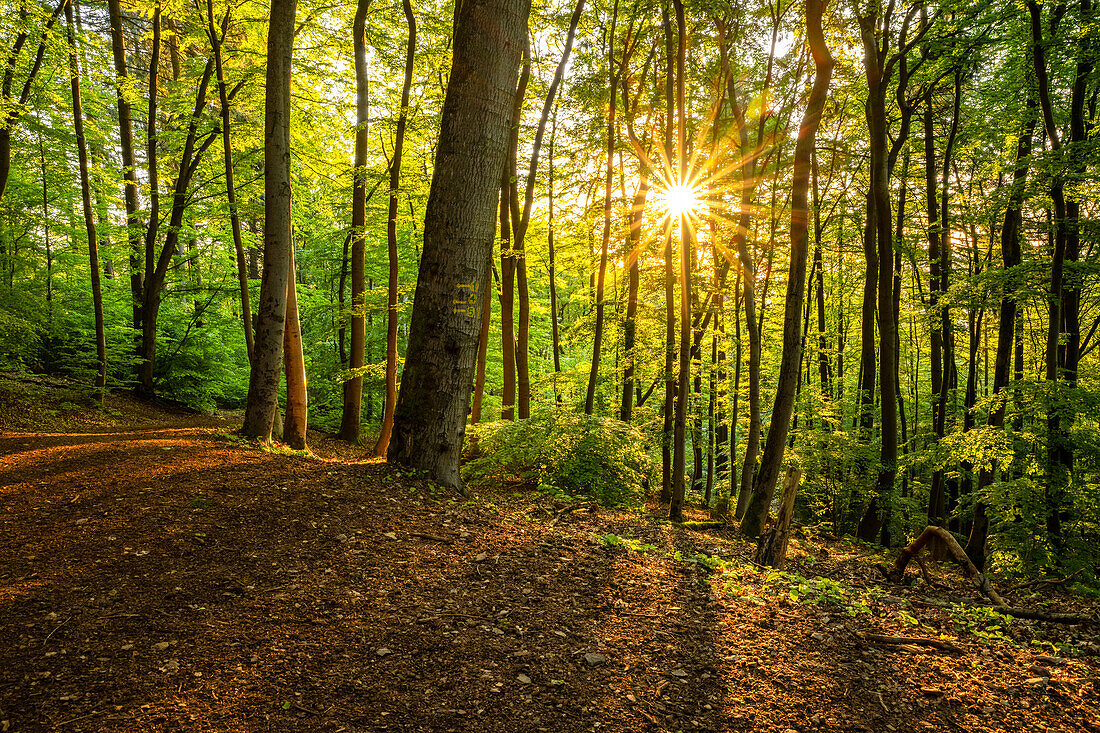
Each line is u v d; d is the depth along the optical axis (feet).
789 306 26.81
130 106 55.93
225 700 9.42
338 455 42.65
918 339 64.95
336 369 62.23
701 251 47.91
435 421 21.03
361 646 11.21
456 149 19.85
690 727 9.81
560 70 36.42
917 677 11.78
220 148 55.52
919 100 43.11
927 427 64.08
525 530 18.71
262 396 29.22
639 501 31.04
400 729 9.15
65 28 40.52
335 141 50.72
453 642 11.65
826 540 39.42
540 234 57.00
